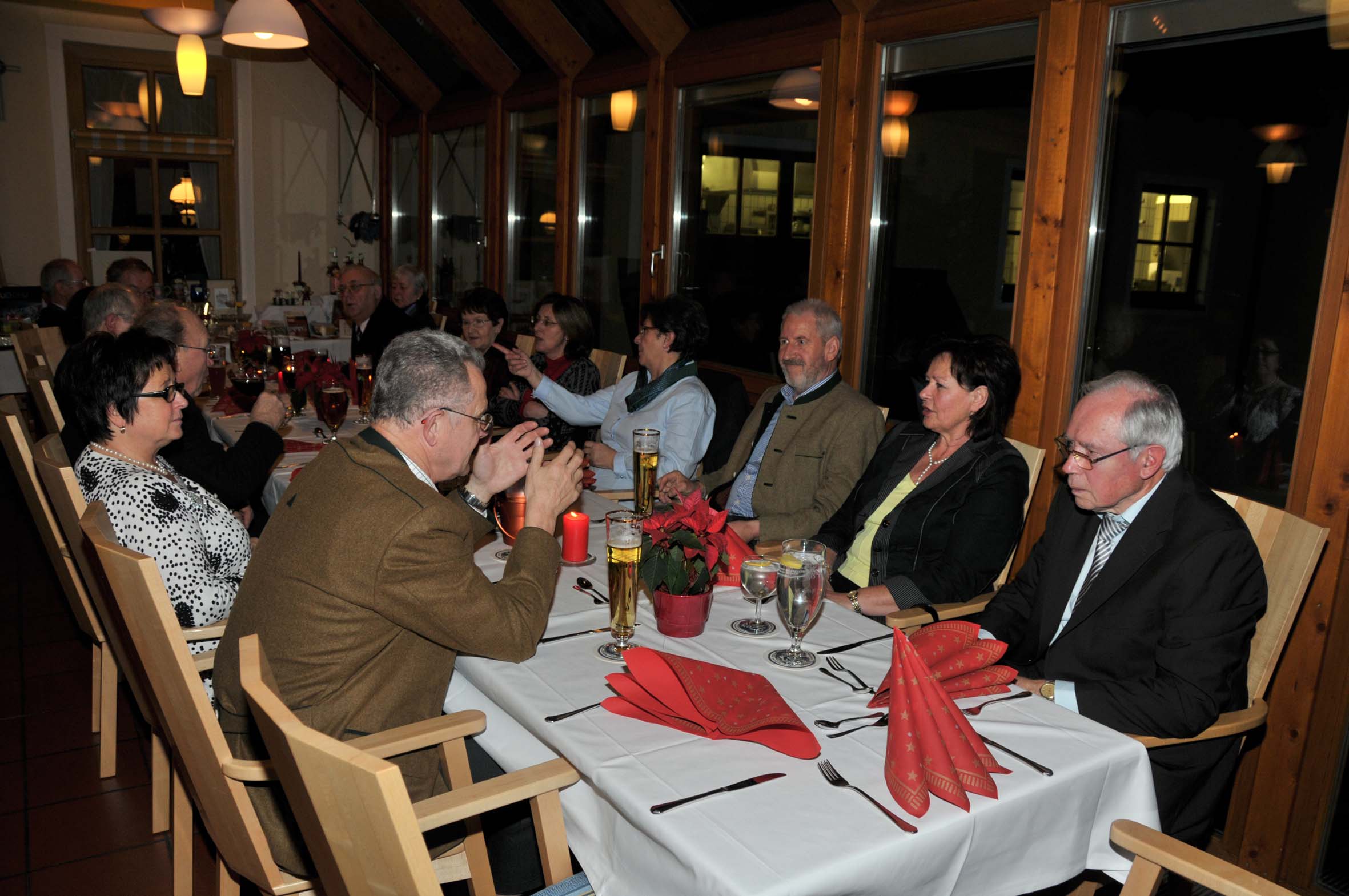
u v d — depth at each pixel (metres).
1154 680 1.71
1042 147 2.75
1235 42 2.31
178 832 2.07
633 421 3.20
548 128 5.57
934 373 2.34
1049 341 2.78
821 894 1.09
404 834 0.97
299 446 3.25
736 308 4.20
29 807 2.49
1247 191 2.29
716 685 1.47
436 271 7.20
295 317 6.44
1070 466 1.85
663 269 4.53
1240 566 1.73
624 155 4.91
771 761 1.34
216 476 2.77
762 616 1.89
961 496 2.31
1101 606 1.84
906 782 1.23
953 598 2.22
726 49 4.02
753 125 3.97
